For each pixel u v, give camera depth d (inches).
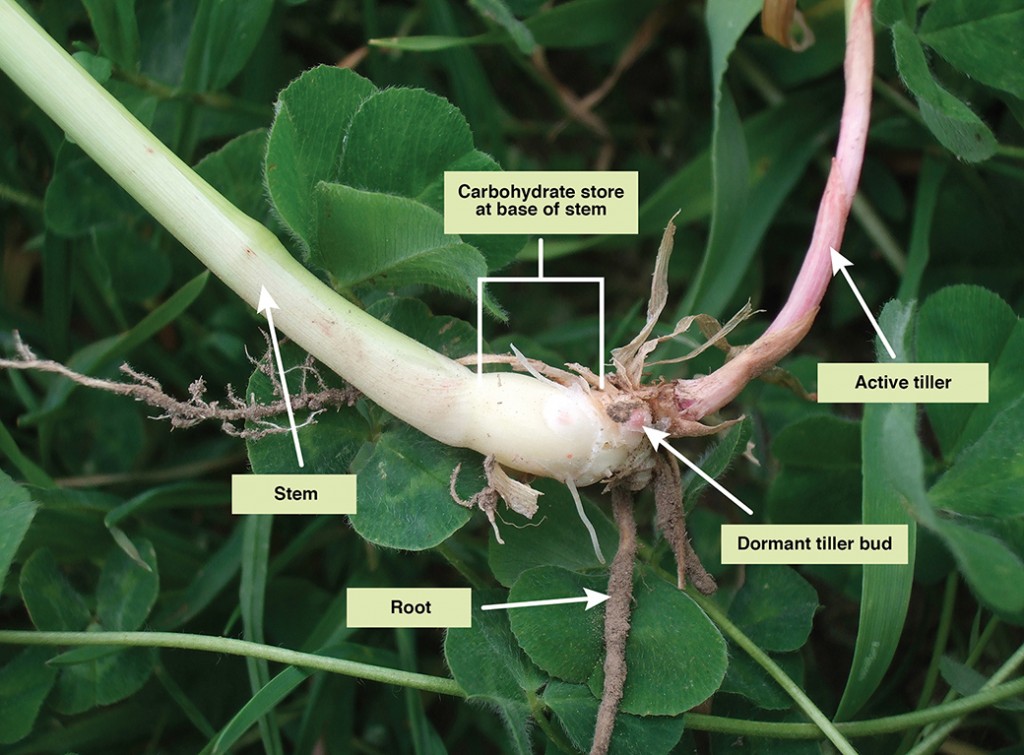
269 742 5.9
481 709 6.6
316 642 6.2
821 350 7.3
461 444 5.2
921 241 6.7
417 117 5.3
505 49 7.5
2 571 5.1
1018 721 6.2
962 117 5.2
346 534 6.8
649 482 5.4
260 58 6.9
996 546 4.5
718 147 6.3
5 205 7.1
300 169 5.3
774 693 5.5
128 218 6.6
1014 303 7.0
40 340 7.1
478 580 5.7
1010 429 5.4
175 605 6.4
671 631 5.2
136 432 6.9
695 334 6.5
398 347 5.2
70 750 6.2
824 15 6.6
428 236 5.0
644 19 7.0
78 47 6.0
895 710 6.3
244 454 7.0
